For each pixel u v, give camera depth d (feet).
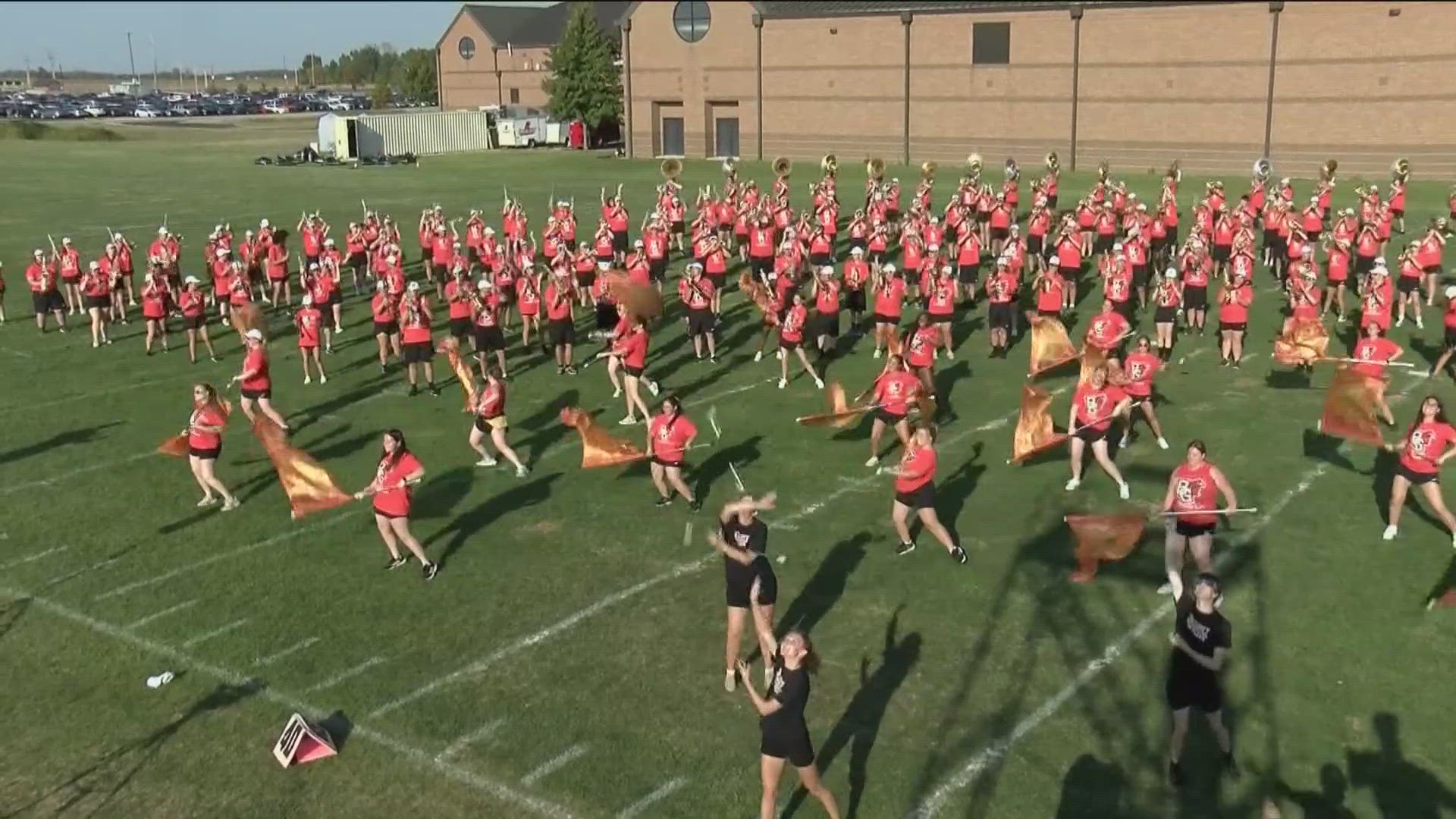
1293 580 37.27
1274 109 150.20
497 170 191.93
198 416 45.03
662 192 114.93
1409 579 37.11
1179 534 35.78
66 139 272.72
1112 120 162.61
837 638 34.55
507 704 31.35
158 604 37.58
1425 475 38.58
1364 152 145.28
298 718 29.40
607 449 46.57
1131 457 49.32
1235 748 28.60
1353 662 32.27
